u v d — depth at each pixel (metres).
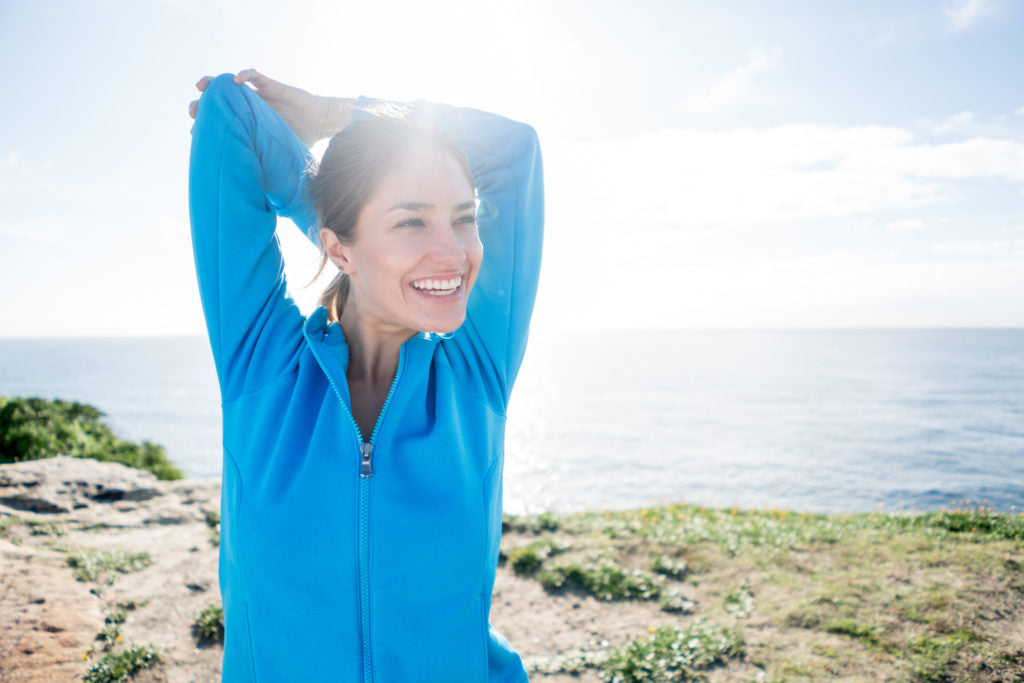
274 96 1.56
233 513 1.19
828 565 7.60
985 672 5.19
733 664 5.54
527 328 1.55
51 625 6.07
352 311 1.34
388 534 1.15
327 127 1.62
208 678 5.48
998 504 42.12
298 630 1.12
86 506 9.89
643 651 5.74
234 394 1.27
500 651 1.39
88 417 23.27
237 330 1.31
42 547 8.13
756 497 47.72
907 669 5.28
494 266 1.48
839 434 84.19
